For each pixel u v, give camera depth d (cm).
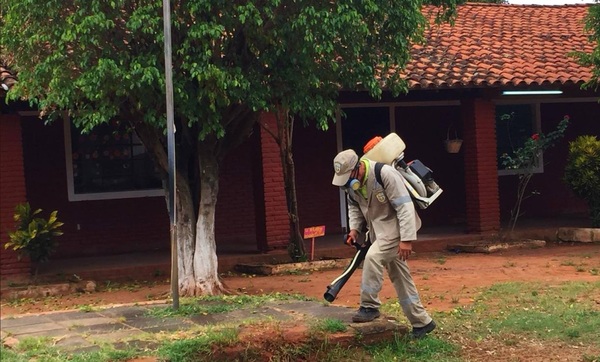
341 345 669
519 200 1498
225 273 1255
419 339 700
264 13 867
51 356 613
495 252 1377
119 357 605
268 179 1324
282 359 639
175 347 618
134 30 827
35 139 1354
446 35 1627
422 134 1659
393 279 699
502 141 1725
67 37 812
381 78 1092
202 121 880
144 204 1433
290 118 1258
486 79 1384
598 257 1254
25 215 1147
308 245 1412
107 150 1409
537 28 1756
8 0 853
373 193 669
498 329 759
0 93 1074
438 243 1432
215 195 989
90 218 1392
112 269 1218
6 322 745
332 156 1587
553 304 861
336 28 854
